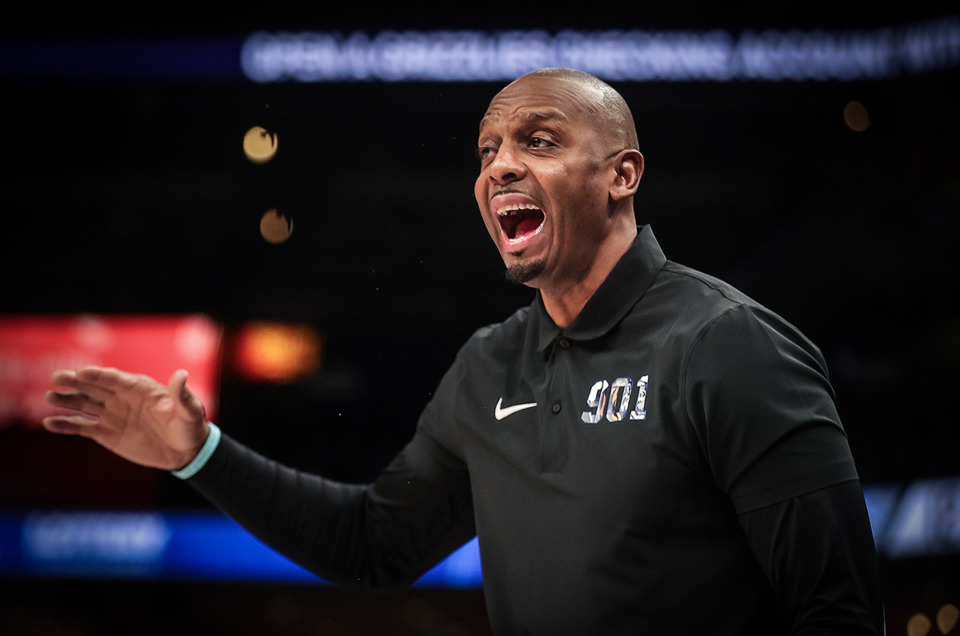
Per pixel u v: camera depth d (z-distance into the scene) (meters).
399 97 14.44
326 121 15.91
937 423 14.09
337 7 14.04
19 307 16.97
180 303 16.91
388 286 17.27
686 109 15.37
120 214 17.31
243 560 13.27
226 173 17.02
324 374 16.55
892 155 15.40
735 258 16.42
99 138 16.45
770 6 13.84
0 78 14.32
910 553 12.46
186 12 14.20
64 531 13.51
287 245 17.03
